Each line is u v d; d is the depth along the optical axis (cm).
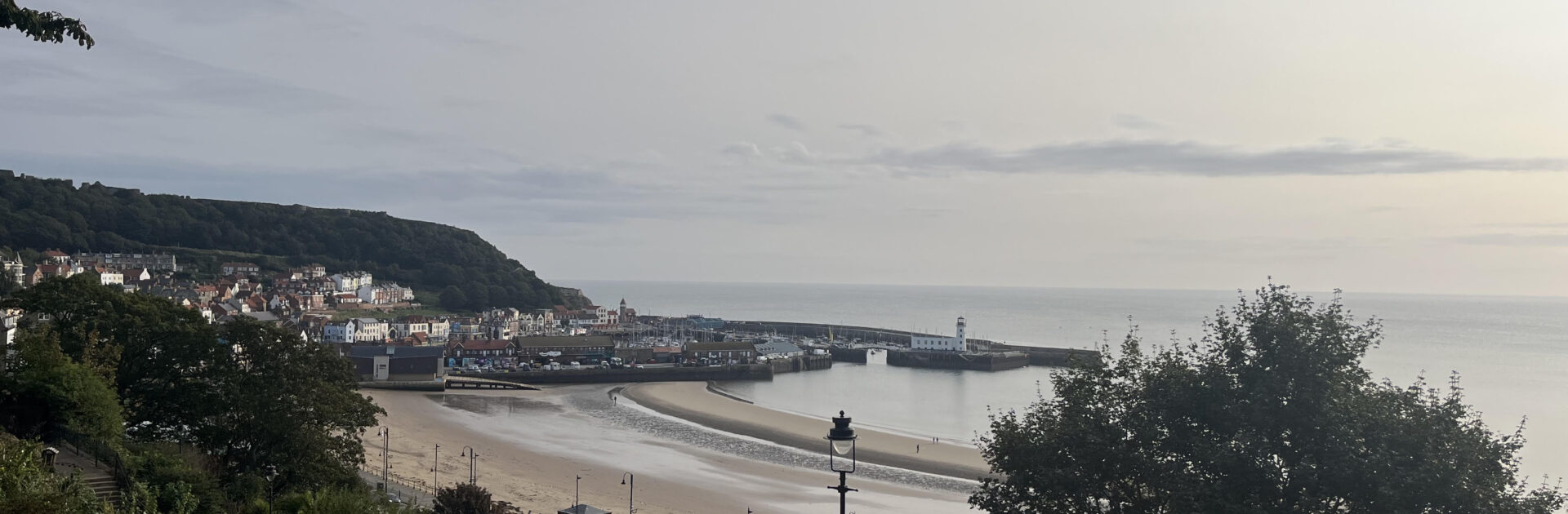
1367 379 4109
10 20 2988
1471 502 3428
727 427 15400
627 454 12688
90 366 6744
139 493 4738
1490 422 15688
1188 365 4206
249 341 7406
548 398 18900
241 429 6875
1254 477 3712
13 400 5675
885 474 11644
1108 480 4028
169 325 7912
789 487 10825
